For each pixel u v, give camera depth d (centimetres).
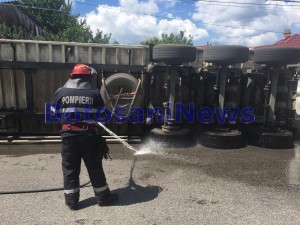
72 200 364
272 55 636
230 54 636
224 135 657
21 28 2412
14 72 673
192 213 367
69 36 3453
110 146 659
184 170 518
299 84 768
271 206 391
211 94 729
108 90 662
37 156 575
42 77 671
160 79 714
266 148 670
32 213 358
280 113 730
